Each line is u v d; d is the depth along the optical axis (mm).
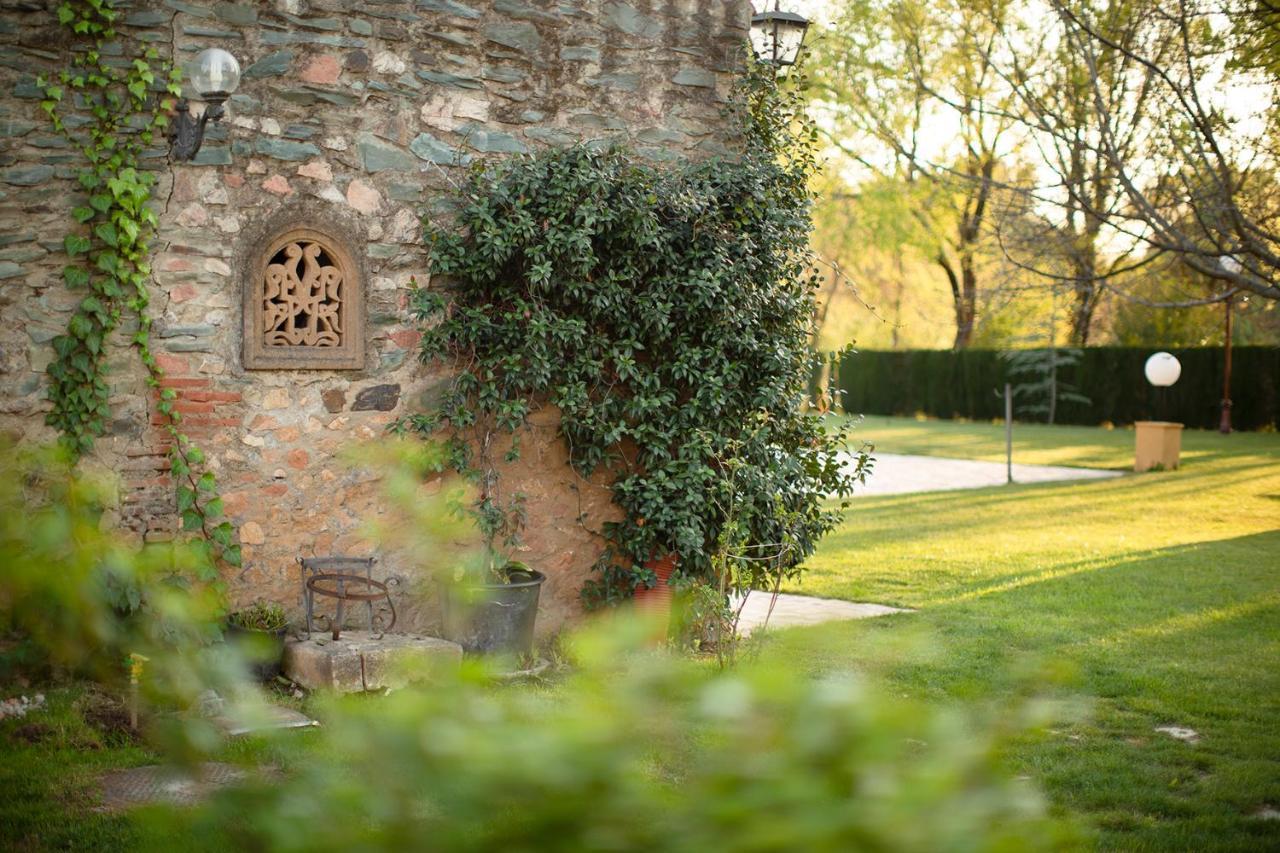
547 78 6961
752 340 7176
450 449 6590
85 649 1600
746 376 7328
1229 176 6832
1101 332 30469
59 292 5703
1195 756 5062
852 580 9594
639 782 1034
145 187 5777
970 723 1204
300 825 1093
